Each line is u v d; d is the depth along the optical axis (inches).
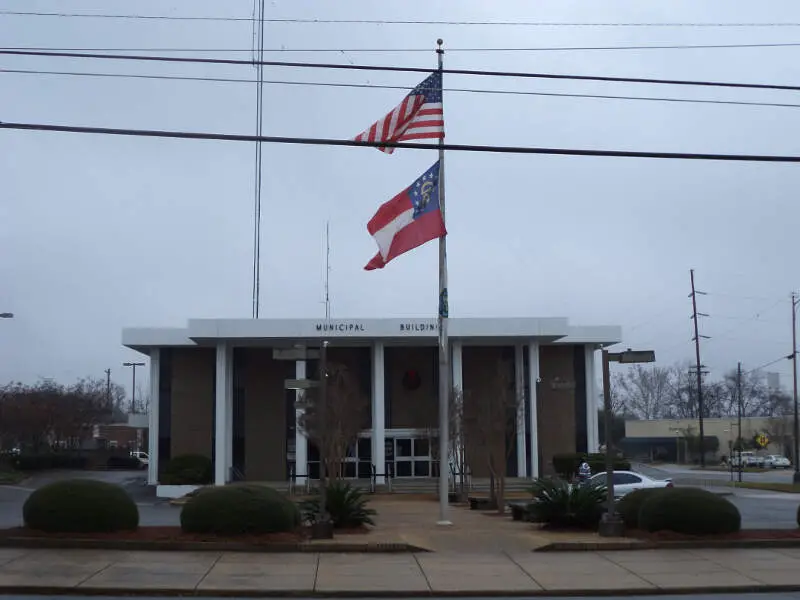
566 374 2006.6
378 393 1786.4
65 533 685.3
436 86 837.2
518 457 1833.2
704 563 631.8
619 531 745.6
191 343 1881.2
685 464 3368.6
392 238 868.0
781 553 672.4
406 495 1605.6
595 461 1779.0
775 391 4613.7
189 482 1715.1
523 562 637.9
